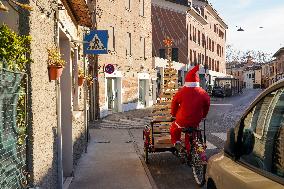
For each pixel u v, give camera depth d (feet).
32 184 14.49
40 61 16.12
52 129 19.26
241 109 99.96
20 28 14.24
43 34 16.97
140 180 26.45
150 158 35.37
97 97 77.87
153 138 31.71
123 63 97.30
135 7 105.50
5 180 11.66
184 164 32.32
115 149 40.42
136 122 69.87
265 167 8.94
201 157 24.27
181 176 28.30
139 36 108.68
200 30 180.65
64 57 28.71
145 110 101.71
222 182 11.02
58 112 21.02
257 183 8.57
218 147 40.40
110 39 89.04
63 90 28.09
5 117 11.75
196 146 25.32
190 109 26.66
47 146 17.62
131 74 103.14
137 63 107.34
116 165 31.83
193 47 164.76
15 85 12.72
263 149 9.42
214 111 94.22
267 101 10.19
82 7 28.68
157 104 33.73
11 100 12.36
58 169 21.04
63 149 27.66
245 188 9.04
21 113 13.56
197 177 25.34
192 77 27.20
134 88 105.60
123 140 47.34
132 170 29.81
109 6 88.07
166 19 148.56
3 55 11.85
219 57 236.22
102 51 40.19
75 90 34.09
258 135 10.01
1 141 11.33
